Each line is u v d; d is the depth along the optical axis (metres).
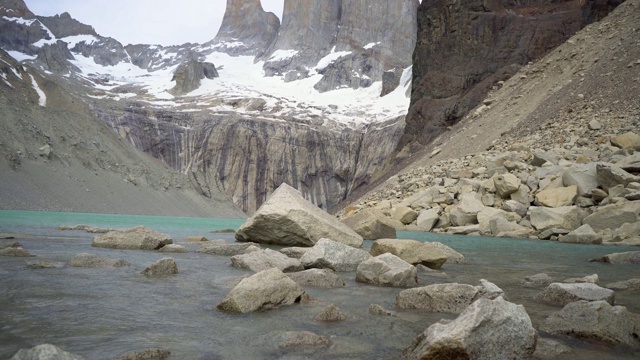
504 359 4.25
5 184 46.53
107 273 8.44
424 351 4.13
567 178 24.77
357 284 8.62
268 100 175.88
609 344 5.01
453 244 18.67
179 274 8.80
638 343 5.06
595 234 19.52
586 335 5.19
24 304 5.79
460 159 36.38
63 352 3.64
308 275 8.55
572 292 6.98
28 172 50.47
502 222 23.33
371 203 33.78
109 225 26.53
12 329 4.75
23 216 32.78
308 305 6.62
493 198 26.69
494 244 18.75
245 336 4.95
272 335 4.96
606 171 22.77
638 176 22.53
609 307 5.46
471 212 25.88
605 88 35.97
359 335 5.16
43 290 6.62
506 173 27.64
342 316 5.88
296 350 4.55
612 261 12.68
